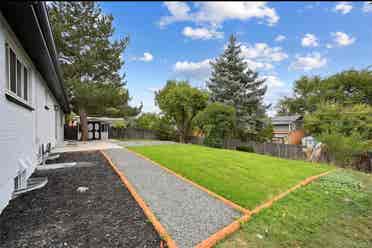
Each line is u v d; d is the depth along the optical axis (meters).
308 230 2.63
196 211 2.93
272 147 13.22
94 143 13.38
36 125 5.47
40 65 4.88
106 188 3.76
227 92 19.84
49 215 2.62
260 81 19.77
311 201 3.58
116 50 14.06
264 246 2.19
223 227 2.50
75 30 12.27
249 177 4.80
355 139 10.27
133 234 2.22
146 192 3.64
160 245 2.05
